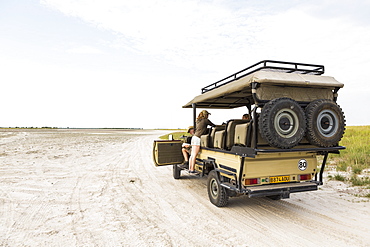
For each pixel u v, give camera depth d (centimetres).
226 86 531
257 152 396
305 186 452
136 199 584
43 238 376
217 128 588
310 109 414
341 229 397
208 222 437
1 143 2125
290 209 502
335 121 425
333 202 542
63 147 1830
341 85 446
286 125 398
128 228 413
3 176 822
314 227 407
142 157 1364
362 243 348
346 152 1139
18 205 534
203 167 614
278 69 458
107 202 561
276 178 456
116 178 825
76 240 369
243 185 440
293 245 345
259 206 525
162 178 834
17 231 402
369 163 920
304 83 421
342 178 736
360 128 2394
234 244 350
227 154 491
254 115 414
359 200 550
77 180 785
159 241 363
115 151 1648
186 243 356
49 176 835
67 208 517
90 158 1288
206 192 651
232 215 472
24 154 1389
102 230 405
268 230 398
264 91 419
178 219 454
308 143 443
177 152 772
